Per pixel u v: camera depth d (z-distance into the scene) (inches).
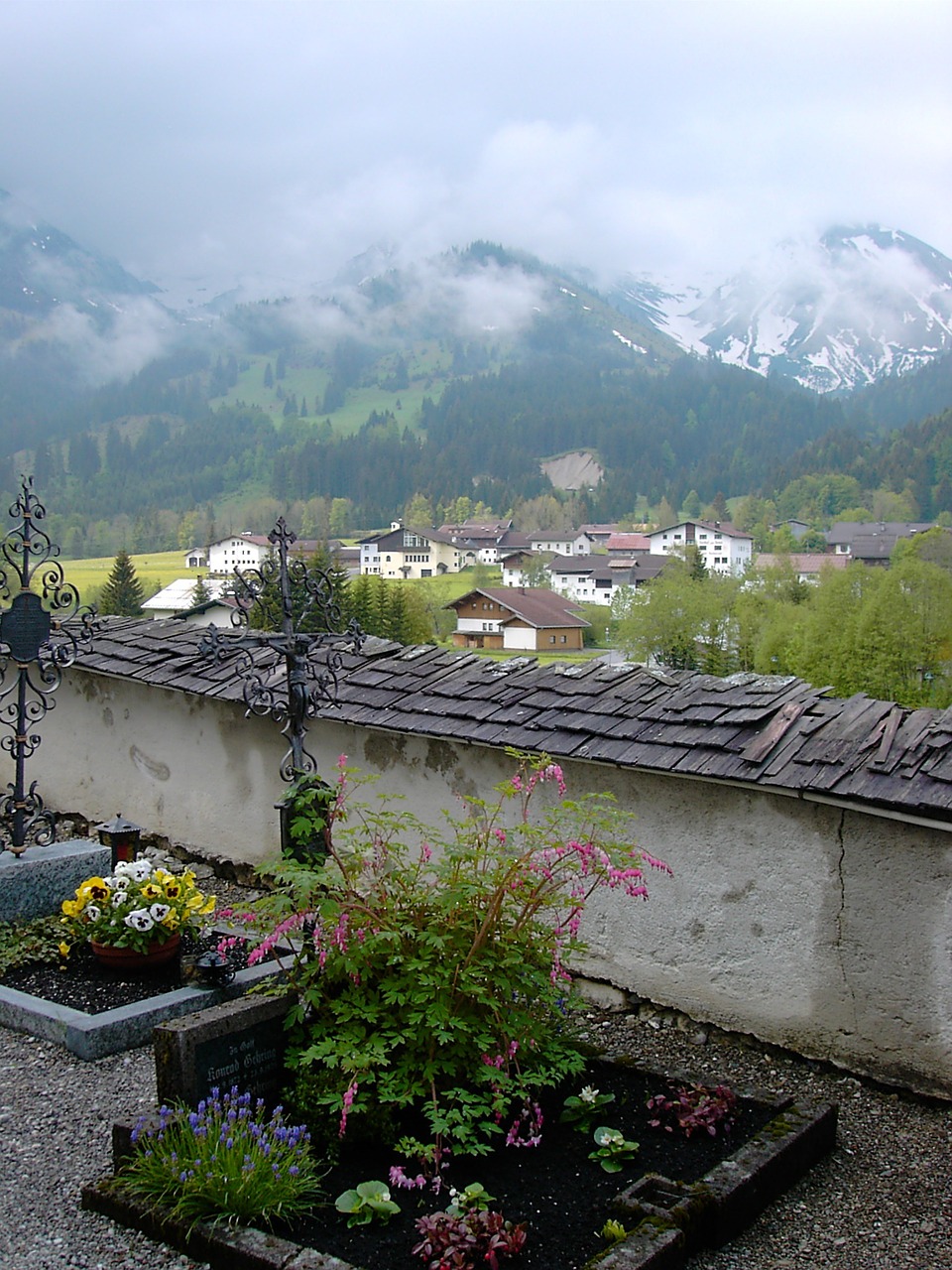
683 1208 136.3
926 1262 137.4
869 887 187.0
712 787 207.6
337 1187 145.3
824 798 182.4
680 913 213.0
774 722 203.2
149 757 326.0
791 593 2174.0
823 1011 193.0
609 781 222.8
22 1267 133.8
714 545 4662.9
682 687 229.0
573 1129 162.4
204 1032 154.3
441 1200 142.5
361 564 3639.3
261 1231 133.9
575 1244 133.5
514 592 2300.7
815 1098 183.3
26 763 362.6
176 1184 140.0
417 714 251.0
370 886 176.4
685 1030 211.9
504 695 247.9
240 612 218.2
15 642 274.4
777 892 199.0
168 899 226.5
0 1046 200.4
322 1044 154.1
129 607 1412.4
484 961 158.1
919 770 178.2
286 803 182.5
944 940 178.4
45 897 260.4
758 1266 136.6
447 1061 155.8
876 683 1763.0
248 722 297.6
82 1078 187.0
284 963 219.5
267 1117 159.8
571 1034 186.1
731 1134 160.6
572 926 176.6
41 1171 156.5
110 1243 138.1
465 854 163.2
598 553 4817.9
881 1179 157.3
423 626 1637.6
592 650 2263.8
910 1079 182.2
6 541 278.8
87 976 225.0
